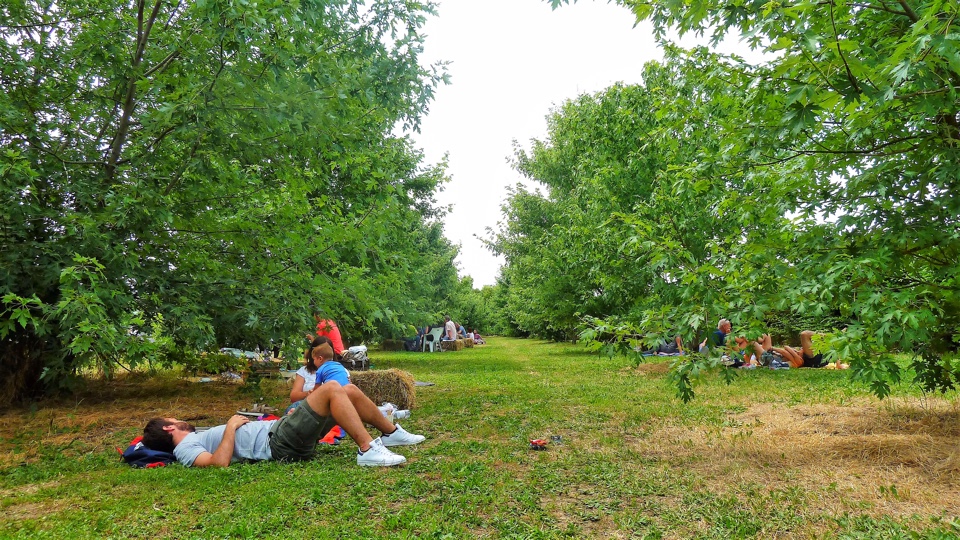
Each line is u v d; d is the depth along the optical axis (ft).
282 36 23.77
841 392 28.19
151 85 26.43
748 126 14.88
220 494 14.08
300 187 28.12
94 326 18.97
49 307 19.34
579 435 20.74
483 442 19.80
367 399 19.07
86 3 28.71
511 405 28.14
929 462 15.03
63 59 27.76
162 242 26.66
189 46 24.64
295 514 12.57
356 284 28.60
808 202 15.70
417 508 12.65
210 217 27.17
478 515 12.44
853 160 14.90
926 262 14.60
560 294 69.92
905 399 23.00
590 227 47.93
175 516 12.57
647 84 46.34
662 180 35.70
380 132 39.60
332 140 27.07
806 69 12.01
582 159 56.34
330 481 14.90
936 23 9.82
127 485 15.03
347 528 11.64
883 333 13.35
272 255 28.09
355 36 29.86
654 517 12.26
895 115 12.73
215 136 24.84
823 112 14.58
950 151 12.55
